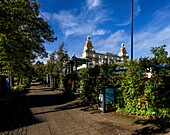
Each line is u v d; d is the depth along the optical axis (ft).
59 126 19.62
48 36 34.60
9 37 25.49
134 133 15.94
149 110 21.03
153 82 20.94
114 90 26.50
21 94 61.16
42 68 146.20
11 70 42.65
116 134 15.99
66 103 37.06
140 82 22.31
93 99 33.40
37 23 30.48
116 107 26.32
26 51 33.24
